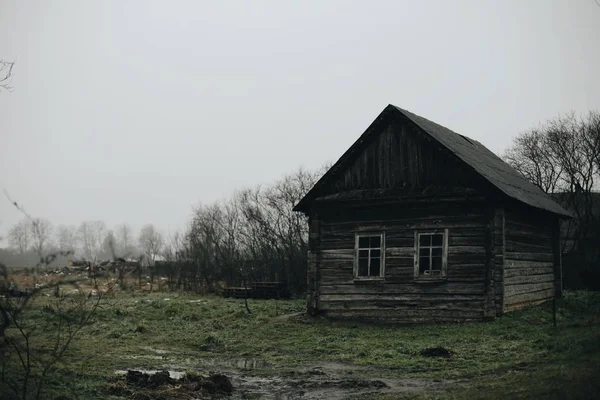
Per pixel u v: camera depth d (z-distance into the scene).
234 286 40.12
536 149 46.62
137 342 18.59
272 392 11.94
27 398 9.62
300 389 12.15
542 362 12.49
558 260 25.75
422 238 21.70
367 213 22.77
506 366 12.91
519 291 21.62
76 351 15.88
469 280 20.50
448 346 16.33
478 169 20.88
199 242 46.16
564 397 8.73
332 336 19.30
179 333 20.41
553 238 26.02
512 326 18.27
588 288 34.22
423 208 21.69
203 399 11.30
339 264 23.03
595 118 43.66
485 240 20.42
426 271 21.44
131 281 43.06
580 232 41.03
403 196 21.91
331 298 22.98
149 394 11.28
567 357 12.11
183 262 44.03
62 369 12.41
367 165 23.03
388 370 13.89
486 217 20.52
